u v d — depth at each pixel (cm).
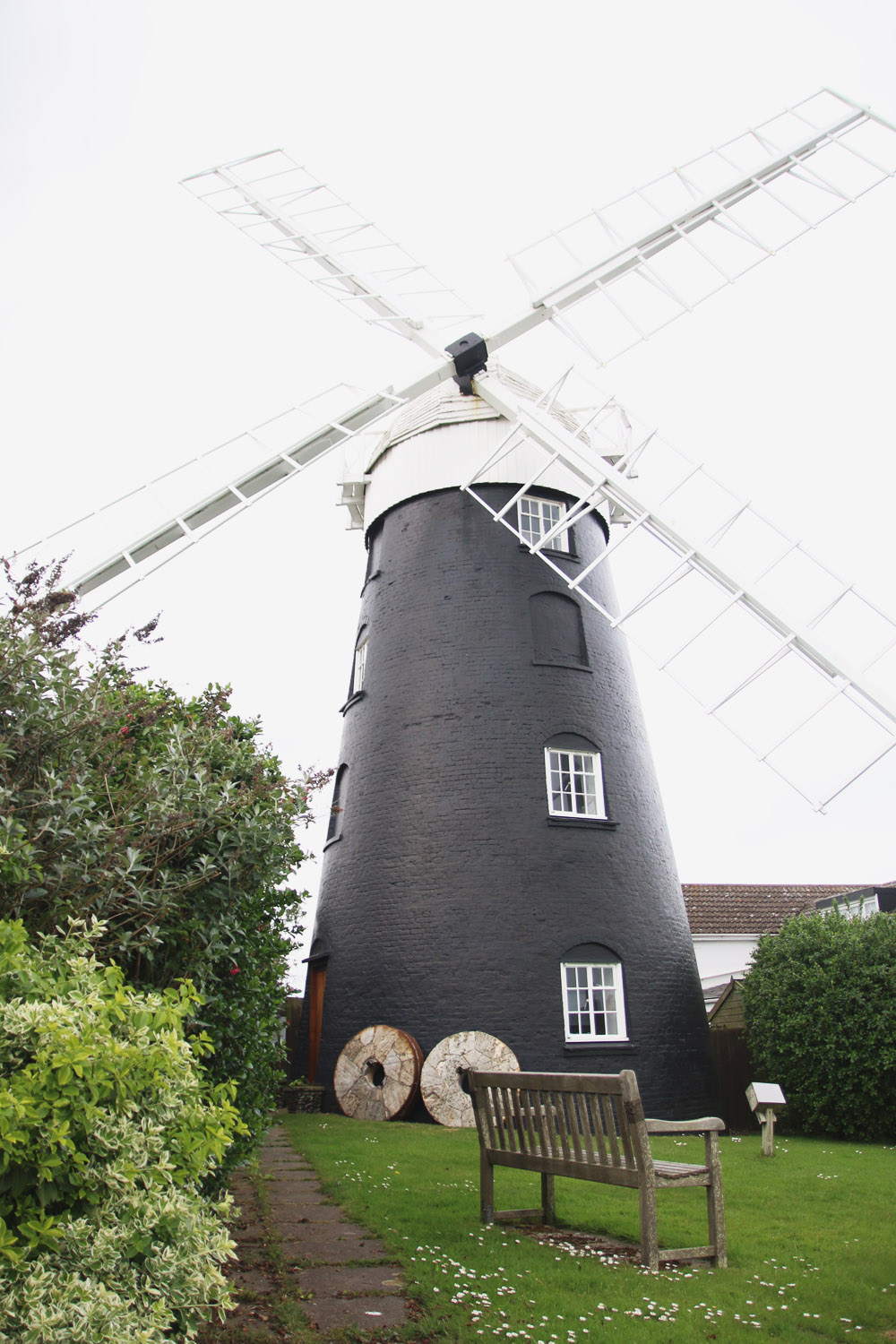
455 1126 1430
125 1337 346
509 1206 842
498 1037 1472
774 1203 884
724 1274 633
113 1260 373
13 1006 390
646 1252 645
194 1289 397
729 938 3003
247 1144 788
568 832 1619
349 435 1720
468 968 1517
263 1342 499
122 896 601
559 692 1717
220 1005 731
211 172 1969
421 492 1892
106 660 692
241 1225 776
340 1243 716
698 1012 1659
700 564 1334
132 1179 388
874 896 2438
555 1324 530
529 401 1762
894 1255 688
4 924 445
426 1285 595
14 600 637
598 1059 1492
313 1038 1848
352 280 1905
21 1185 370
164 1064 430
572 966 1549
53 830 574
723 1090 1664
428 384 1766
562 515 1872
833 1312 561
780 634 1212
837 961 1493
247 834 651
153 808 620
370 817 1712
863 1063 1417
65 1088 377
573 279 1752
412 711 1727
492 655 1723
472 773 1641
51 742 621
